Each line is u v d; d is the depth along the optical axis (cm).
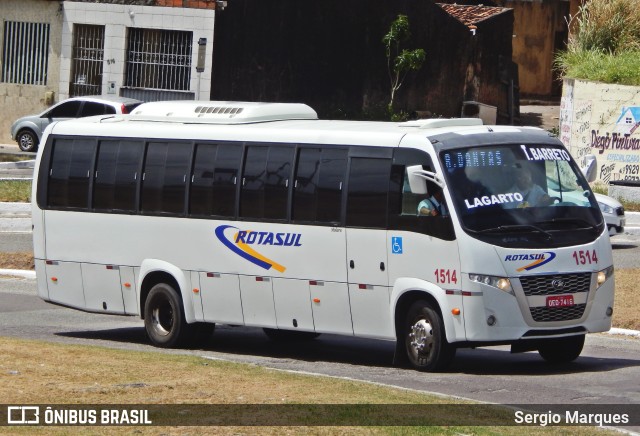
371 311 2542
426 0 7500
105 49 7100
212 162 2808
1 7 7281
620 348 2878
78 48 7181
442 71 7638
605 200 4444
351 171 2572
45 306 3584
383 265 2509
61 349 2483
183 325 2852
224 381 2158
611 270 2514
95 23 7094
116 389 2034
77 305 3058
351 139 2586
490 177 2464
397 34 7300
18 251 4406
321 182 2616
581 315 2448
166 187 2877
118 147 2978
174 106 2992
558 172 2539
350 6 7338
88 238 3012
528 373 2477
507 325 2384
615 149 5756
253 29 7156
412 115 7475
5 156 6588
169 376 2189
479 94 7781
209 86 6981
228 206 2769
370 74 7406
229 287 2767
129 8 7031
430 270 2438
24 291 3819
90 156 3020
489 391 2248
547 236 2428
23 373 2158
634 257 4219
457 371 2502
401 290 2477
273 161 2703
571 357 2614
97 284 3006
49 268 3092
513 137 2541
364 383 2216
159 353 2577
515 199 2455
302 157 2661
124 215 2944
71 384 2069
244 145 2758
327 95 7369
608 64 5938
